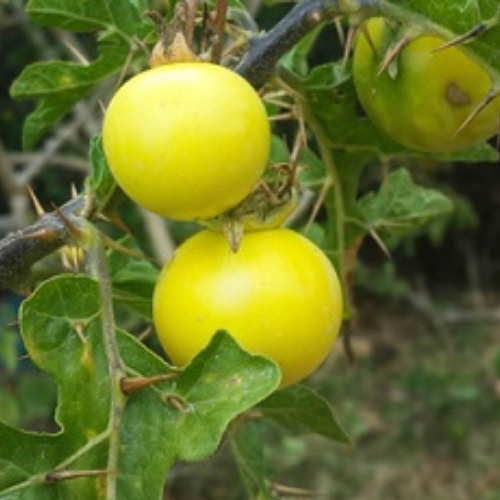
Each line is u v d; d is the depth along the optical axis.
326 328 0.24
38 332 0.23
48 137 0.89
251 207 0.24
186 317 0.24
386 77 0.27
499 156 0.31
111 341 0.23
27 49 0.93
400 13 0.25
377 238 0.32
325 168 0.31
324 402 0.28
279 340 0.23
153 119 0.22
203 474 0.94
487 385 1.12
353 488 0.99
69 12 0.30
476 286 1.32
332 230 0.32
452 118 0.26
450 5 0.24
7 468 0.23
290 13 0.26
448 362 1.19
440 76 0.26
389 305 1.32
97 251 0.24
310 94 0.29
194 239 0.24
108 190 0.25
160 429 0.23
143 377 0.23
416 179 1.01
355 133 0.30
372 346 1.23
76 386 0.23
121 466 0.23
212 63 0.23
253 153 0.22
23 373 0.78
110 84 0.36
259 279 0.23
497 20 0.24
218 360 0.23
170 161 0.22
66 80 0.32
